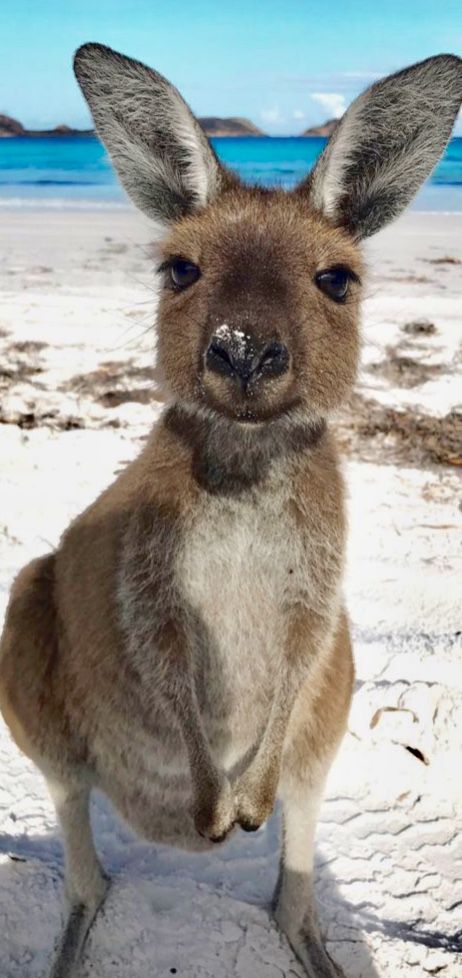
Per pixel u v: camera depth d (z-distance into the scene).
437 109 0.43
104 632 0.42
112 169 0.44
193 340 0.38
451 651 0.63
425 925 0.47
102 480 0.88
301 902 0.44
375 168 0.44
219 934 0.46
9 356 1.07
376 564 0.76
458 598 0.72
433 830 0.53
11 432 0.96
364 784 0.55
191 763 0.40
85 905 0.45
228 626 0.41
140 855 0.51
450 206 2.81
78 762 0.45
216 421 0.39
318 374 0.39
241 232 0.39
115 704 0.43
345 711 0.44
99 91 0.42
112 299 1.30
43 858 0.50
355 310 0.41
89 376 1.03
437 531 0.81
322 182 0.42
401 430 0.94
